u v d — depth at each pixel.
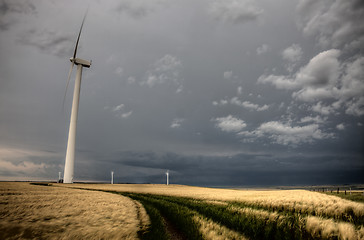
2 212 18.34
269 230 10.82
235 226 12.71
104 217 16.28
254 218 13.32
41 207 21.91
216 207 19.73
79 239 10.67
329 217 15.22
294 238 9.99
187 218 13.24
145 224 13.27
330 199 23.84
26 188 58.69
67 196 36.41
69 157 101.44
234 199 28.22
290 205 19.95
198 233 10.49
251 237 10.90
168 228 13.67
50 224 13.69
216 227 11.41
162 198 33.72
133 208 21.58
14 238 10.95
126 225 13.20
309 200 22.55
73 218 15.83
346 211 15.75
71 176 101.12
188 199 31.19
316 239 9.65
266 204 22.08
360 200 25.72
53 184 94.50
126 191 59.78
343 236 9.21
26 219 15.33
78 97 103.62
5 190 47.88
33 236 11.20
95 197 35.38
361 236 9.18
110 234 11.20
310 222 10.47
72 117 102.44
